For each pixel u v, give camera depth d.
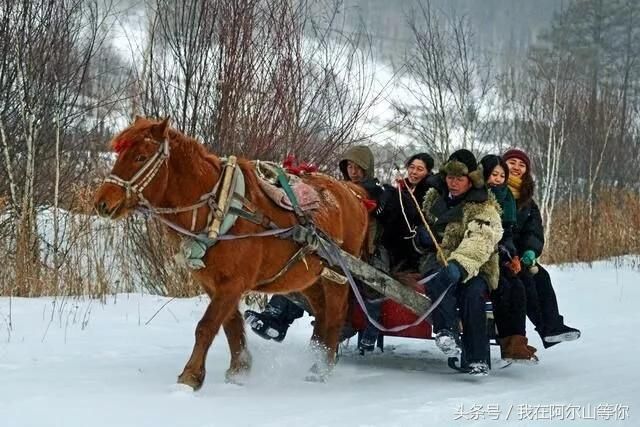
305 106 13.14
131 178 6.91
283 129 12.61
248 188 7.54
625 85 34.34
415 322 8.28
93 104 15.27
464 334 8.31
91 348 8.62
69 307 10.68
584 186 25.61
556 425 6.38
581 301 13.59
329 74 13.38
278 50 12.76
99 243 12.57
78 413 6.18
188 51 12.50
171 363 8.09
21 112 13.34
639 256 19.59
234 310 7.50
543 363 9.14
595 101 26.92
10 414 6.09
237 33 12.46
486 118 27.50
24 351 8.29
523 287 8.54
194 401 6.70
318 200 8.15
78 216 12.34
